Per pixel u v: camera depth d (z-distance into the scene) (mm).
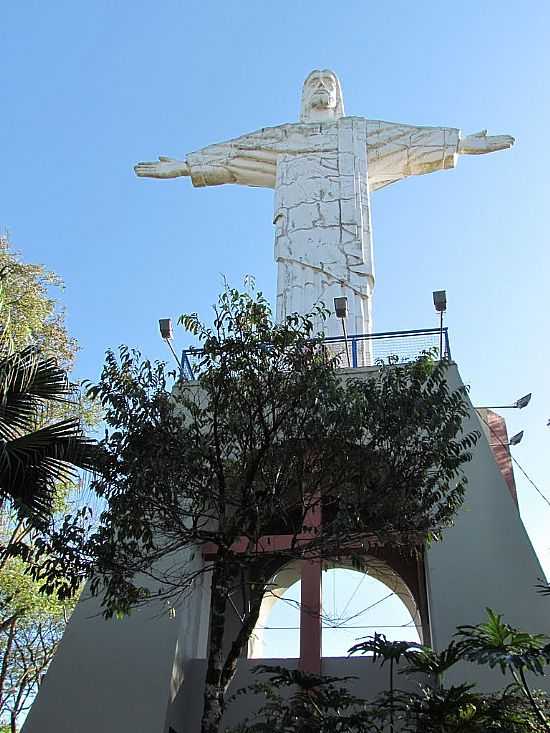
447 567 12086
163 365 11117
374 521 10352
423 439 10789
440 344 14773
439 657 9727
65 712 11289
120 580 9953
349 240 18375
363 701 9922
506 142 19594
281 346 10758
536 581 11906
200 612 13227
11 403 11914
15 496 11609
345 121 20312
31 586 17297
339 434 10383
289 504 10719
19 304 17719
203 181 20391
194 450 10266
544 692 10258
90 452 10742
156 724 11133
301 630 12641
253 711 12469
